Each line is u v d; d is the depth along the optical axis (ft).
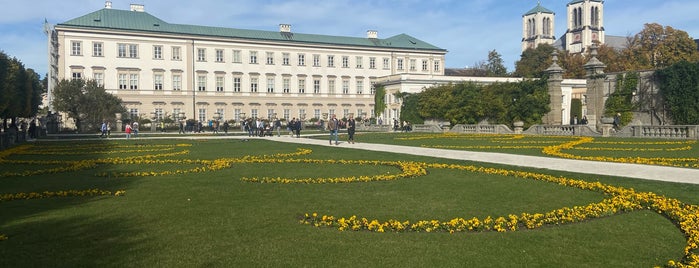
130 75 330.54
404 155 95.81
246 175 66.95
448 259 29.99
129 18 338.54
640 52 331.98
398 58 411.95
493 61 447.01
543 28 645.10
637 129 146.92
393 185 57.36
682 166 72.69
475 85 256.32
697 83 177.58
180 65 344.90
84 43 317.83
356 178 62.49
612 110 201.46
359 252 31.30
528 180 60.54
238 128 332.39
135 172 70.13
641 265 28.86
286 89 378.32
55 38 316.60
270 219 39.91
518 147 114.52
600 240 33.78
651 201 45.37
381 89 341.21
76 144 144.15
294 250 31.65
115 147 128.26
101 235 35.04
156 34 336.08
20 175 68.18
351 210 43.24
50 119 258.98
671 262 28.53
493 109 230.68
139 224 38.17
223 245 32.65
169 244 32.86
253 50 367.04
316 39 396.37
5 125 223.10
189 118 347.15
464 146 120.26
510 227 37.40
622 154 93.35
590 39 585.22
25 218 40.37
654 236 34.63
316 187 56.29
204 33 355.97
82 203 46.68
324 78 389.60
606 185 54.39
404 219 39.88
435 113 263.49
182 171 71.36
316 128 339.16
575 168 71.15
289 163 82.74
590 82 189.06
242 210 43.32
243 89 364.58
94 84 287.69
